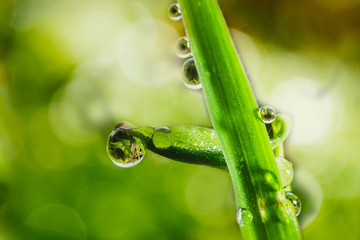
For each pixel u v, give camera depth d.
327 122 0.20
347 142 0.20
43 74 0.20
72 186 0.18
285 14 0.21
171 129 0.07
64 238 0.17
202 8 0.07
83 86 0.20
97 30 0.21
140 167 0.18
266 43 0.21
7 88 0.19
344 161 0.20
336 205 0.19
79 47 0.21
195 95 0.20
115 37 0.21
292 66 0.21
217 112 0.07
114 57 0.21
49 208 0.18
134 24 0.22
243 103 0.07
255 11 0.21
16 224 0.17
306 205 0.17
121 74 0.21
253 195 0.06
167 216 0.18
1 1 0.20
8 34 0.20
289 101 0.21
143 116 0.20
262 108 0.07
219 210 0.18
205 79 0.07
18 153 0.19
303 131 0.20
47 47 0.20
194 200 0.18
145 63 0.21
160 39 0.21
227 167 0.07
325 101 0.21
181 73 0.07
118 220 0.18
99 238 0.17
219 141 0.07
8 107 0.19
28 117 0.19
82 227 0.17
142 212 0.18
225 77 0.07
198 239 0.18
